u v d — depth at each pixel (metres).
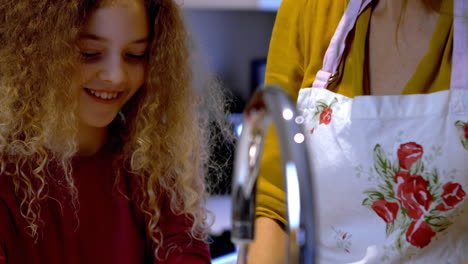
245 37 4.67
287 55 1.20
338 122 1.08
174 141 1.07
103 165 1.03
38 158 0.95
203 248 1.07
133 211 1.04
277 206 1.10
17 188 0.93
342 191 1.07
